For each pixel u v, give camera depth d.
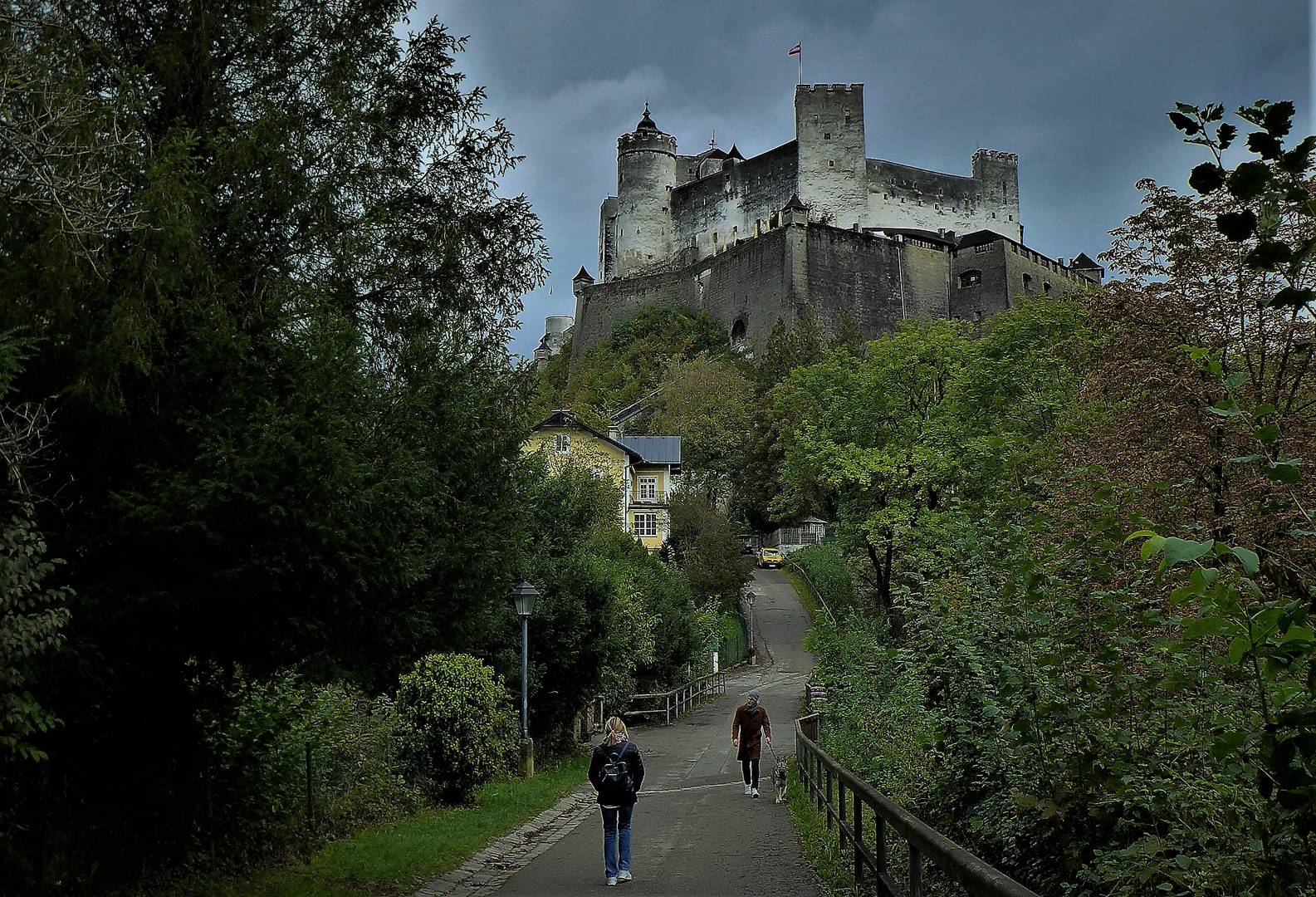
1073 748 6.61
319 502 8.38
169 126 8.95
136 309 7.67
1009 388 39.50
